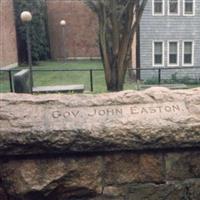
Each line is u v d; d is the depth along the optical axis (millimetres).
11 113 2854
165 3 15594
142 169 2883
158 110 2904
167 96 3037
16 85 8766
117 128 2752
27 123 2775
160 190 2902
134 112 2885
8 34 20734
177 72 15844
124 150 2824
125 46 8992
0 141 2707
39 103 2979
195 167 2906
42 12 25734
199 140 2803
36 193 2844
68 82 14430
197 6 15867
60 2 27766
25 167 2816
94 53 28078
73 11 27828
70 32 28062
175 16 15766
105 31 8922
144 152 2861
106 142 2754
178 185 2898
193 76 16031
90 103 2982
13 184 2836
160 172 2891
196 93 3088
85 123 2783
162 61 16062
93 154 2840
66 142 2734
